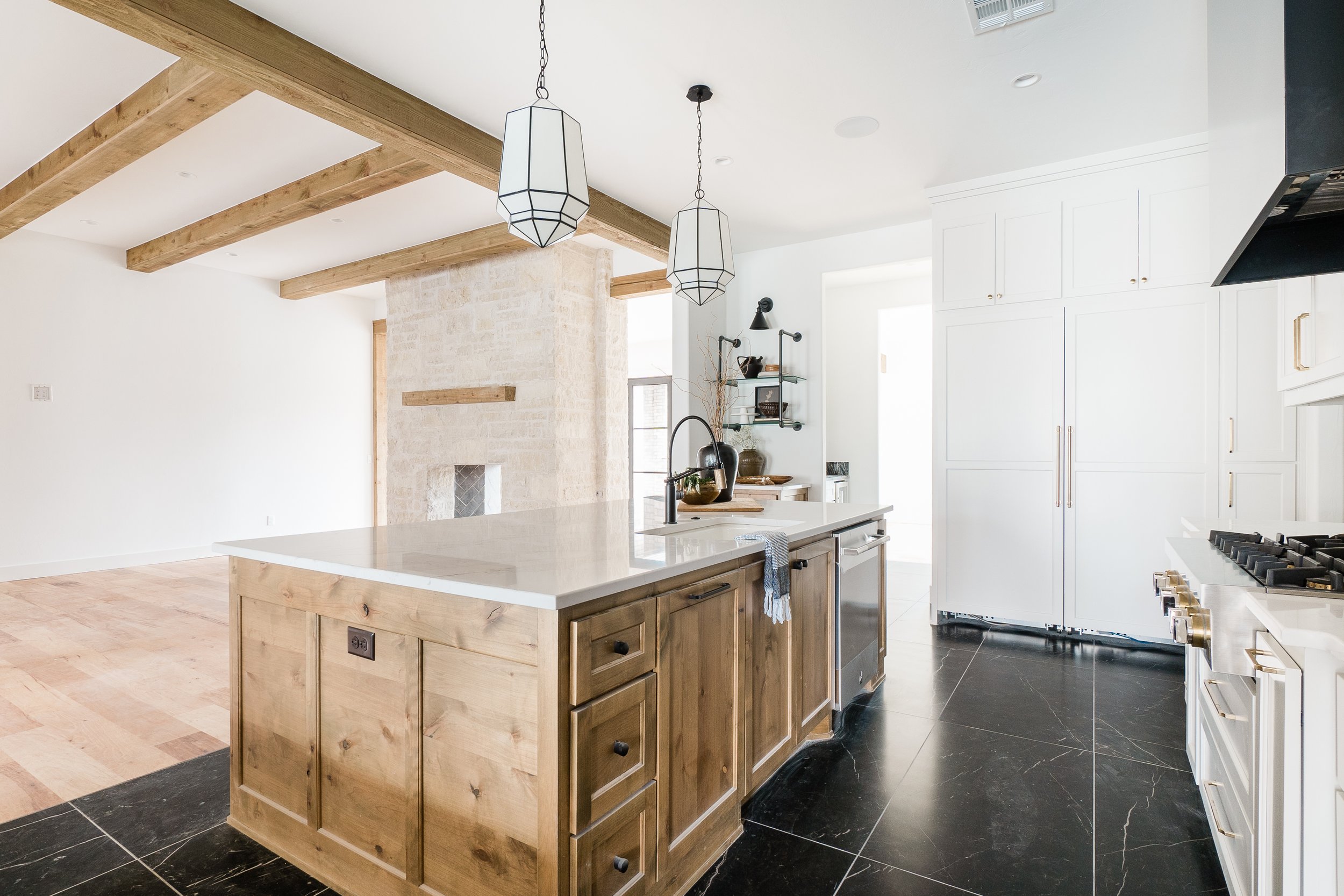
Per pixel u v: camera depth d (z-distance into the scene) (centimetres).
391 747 167
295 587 187
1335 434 320
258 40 262
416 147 335
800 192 443
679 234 297
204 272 694
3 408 566
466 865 154
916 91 320
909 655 374
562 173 215
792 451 554
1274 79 122
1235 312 356
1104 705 302
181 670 348
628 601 158
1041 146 377
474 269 630
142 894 177
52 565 589
